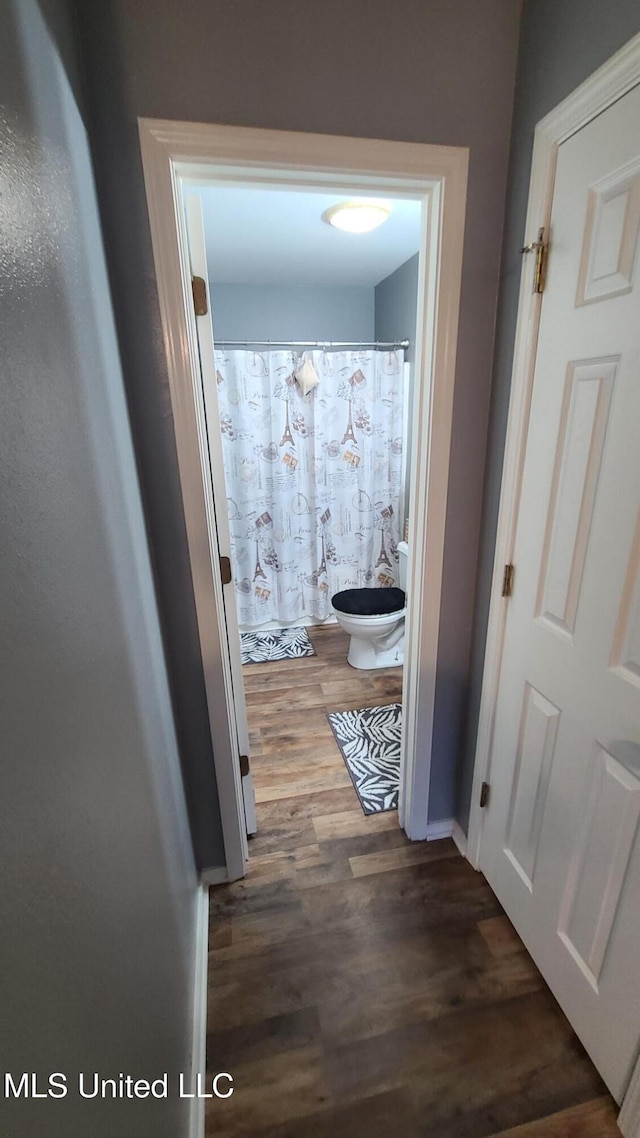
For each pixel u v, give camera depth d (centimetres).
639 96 79
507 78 107
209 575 127
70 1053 47
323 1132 101
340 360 302
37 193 59
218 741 142
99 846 61
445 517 136
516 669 129
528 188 106
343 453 318
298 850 168
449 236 114
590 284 94
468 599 147
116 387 96
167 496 119
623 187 84
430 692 153
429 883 155
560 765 114
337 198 194
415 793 164
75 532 62
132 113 94
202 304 124
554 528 110
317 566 334
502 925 142
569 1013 117
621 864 97
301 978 129
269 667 291
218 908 148
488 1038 116
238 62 95
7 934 37
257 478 311
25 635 44
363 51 99
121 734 76
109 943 62
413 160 107
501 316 121
